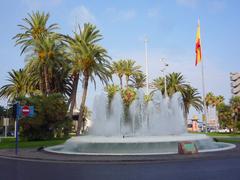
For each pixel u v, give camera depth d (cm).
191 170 1345
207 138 2392
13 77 6975
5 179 1217
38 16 5697
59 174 1322
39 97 4678
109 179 1172
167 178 1159
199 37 5403
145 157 1773
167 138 2116
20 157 2058
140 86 8469
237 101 8550
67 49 5428
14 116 2330
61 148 2541
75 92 5638
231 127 8581
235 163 1545
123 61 8200
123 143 2080
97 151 2125
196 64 5541
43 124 4653
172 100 3450
